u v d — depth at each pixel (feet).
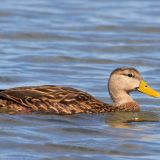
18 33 86.28
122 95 55.47
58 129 48.93
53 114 52.80
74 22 94.38
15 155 43.78
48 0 112.47
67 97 53.72
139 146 45.83
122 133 48.65
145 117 53.83
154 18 98.43
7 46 79.71
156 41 84.28
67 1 111.96
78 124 50.47
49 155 43.93
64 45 81.10
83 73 68.44
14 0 111.45
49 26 90.94
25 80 64.85
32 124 49.88
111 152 44.70
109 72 69.36
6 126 49.19
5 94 53.21
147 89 55.31
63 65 71.67
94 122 51.42
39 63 72.23
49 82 64.39
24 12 100.42
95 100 54.80
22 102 52.95
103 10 103.91
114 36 86.69
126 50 79.66
